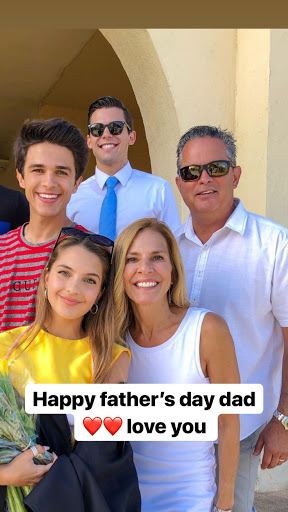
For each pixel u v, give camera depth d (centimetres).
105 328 190
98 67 627
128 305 201
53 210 212
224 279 227
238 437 203
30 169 211
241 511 236
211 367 198
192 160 226
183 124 416
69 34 541
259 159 406
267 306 226
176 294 202
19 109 785
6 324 204
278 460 228
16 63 622
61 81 673
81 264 186
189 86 417
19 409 175
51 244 211
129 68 446
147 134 451
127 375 195
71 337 191
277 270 221
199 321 197
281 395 228
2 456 168
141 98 448
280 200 403
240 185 426
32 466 166
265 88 398
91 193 325
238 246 226
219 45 423
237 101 427
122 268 195
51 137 209
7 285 208
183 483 198
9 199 261
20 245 214
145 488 200
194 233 237
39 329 188
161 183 321
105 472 170
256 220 229
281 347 238
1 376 176
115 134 316
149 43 407
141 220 200
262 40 401
